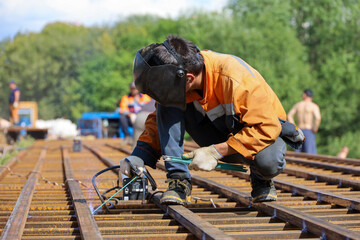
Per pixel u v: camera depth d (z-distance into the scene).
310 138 14.30
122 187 4.62
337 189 5.82
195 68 3.87
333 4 47.88
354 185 5.85
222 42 42.22
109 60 71.31
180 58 3.82
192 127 4.37
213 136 4.36
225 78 3.82
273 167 3.88
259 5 49.66
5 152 12.48
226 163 4.12
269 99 3.82
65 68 109.94
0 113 109.06
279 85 38.50
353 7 47.59
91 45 111.31
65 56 109.44
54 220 4.08
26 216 3.94
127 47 68.88
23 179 7.35
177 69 3.81
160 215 4.21
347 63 44.38
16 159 10.80
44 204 4.85
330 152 41.78
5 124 22.16
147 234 3.52
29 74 107.25
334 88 43.34
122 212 4.45
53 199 5.19
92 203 4.93
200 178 6.45
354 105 43.94
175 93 3.89
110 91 68.31
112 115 27.53
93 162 10.19
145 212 4.47
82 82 85.00
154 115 4.62
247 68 3.90
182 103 3.96
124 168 4.51
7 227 3.44
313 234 3.45
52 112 107.81
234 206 4.84
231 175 7.54
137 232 3.65
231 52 41.06
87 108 85.25
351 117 43.62
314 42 51.06
